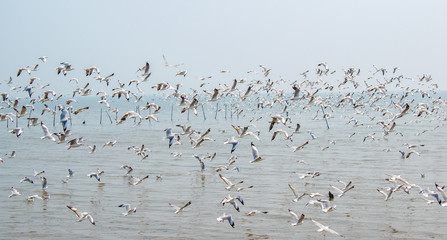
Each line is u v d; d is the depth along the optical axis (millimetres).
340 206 48312
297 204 49219
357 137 115375
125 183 60031
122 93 46719
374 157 81375
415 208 47188
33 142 109750
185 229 41781
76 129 148625
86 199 51844
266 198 51781
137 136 123938
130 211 45531
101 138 118938
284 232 40812
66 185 58750
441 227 41562
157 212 46781
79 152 90438
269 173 66438
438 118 152250
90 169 70750
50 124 171250
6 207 48312
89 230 41594
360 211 46438
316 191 55156
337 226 42219
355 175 64750
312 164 74250
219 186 58094
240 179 62344
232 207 48219
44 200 51281
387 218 44125
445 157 80312
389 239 38906
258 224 42938
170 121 184500
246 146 99438
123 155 86062
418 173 66062
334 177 63375
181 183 59906
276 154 86375
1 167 72812
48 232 41062
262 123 164250
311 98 55781
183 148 96750
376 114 189375
